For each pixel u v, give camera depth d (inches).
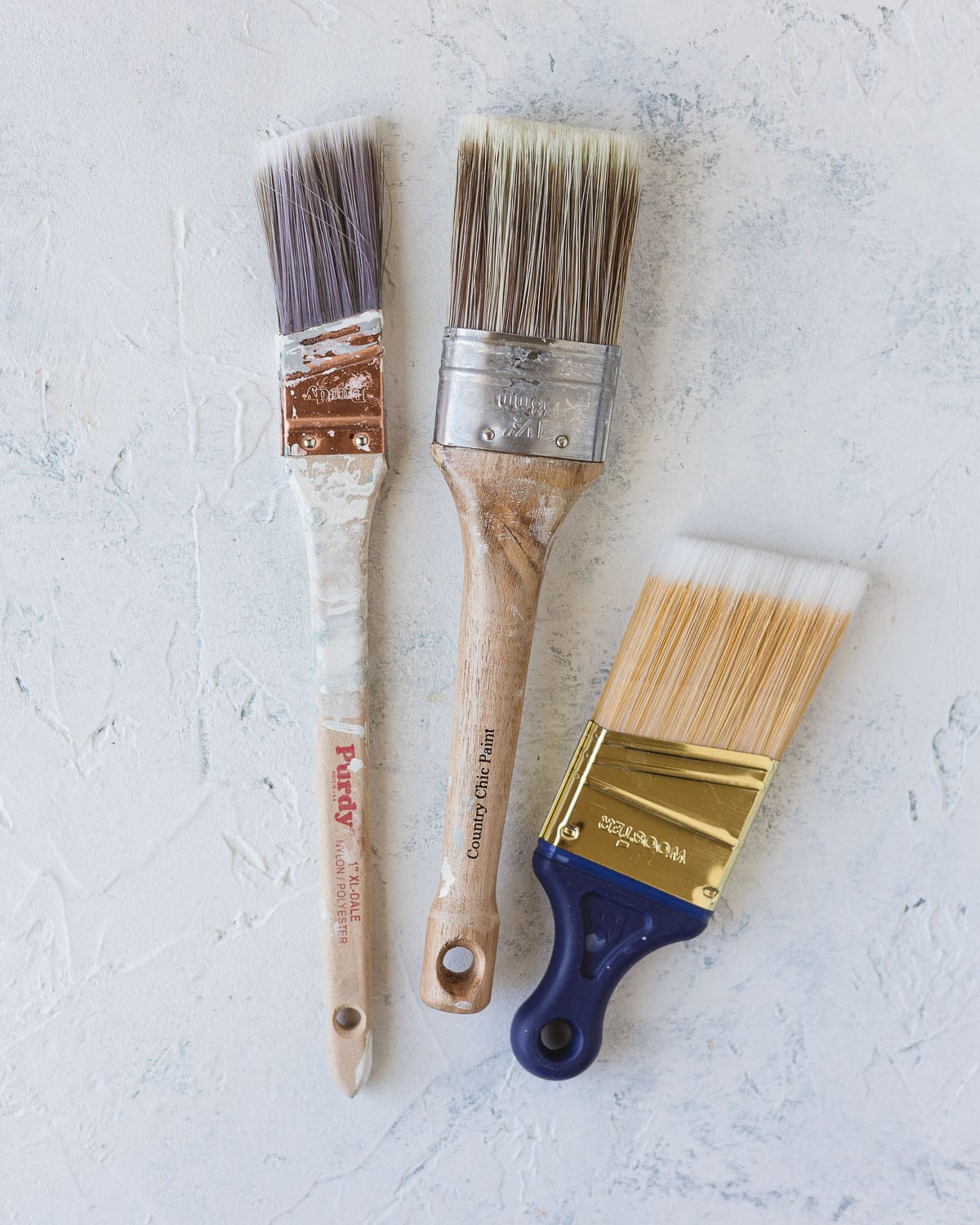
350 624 26.1
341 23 26.9
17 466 27.4
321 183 25.4
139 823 28.5
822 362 28.1
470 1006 25.8
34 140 26.5
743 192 27.6
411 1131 29.6
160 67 26.6
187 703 28.3
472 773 25.4
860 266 27.9
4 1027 28.6
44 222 26.7
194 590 28.0
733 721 26.3
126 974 28.7
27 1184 29.0
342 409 25.6
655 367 27.9
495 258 24.2
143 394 27.4
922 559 28.7
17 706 28.0
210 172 26.9
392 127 27.1
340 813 26.6
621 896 26.4
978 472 28.5
